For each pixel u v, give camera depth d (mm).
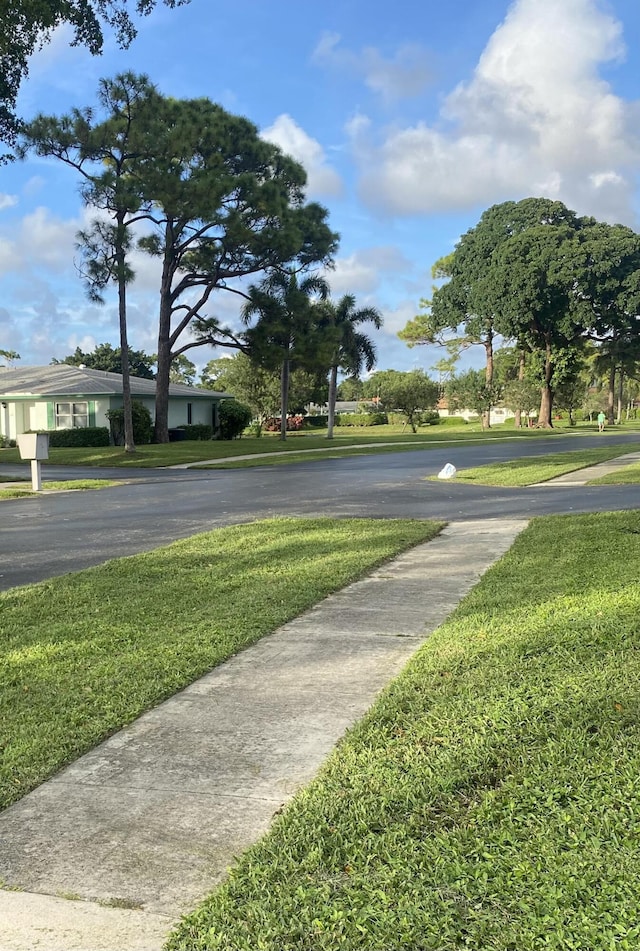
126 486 19250
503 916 2346
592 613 5602
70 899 2637
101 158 28906
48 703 4375
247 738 3902
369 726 3881
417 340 68562
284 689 4586
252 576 7625
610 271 54031
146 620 6094
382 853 2734
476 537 9867
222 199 31422
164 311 37750
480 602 6285
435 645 5184
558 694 4051
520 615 5777
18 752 3748
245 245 33969
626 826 2756
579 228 59812
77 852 2920
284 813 3096
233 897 2557
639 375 84125
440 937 2279
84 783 3475
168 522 12234
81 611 6426
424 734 3719
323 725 4035
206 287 36875
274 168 37094
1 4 16297
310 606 6535
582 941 2211
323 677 4773
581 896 2395
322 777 3361
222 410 46750
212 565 8234
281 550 8961
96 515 13352
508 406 67250
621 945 2182
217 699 4457
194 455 30328
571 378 61969
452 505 13477
